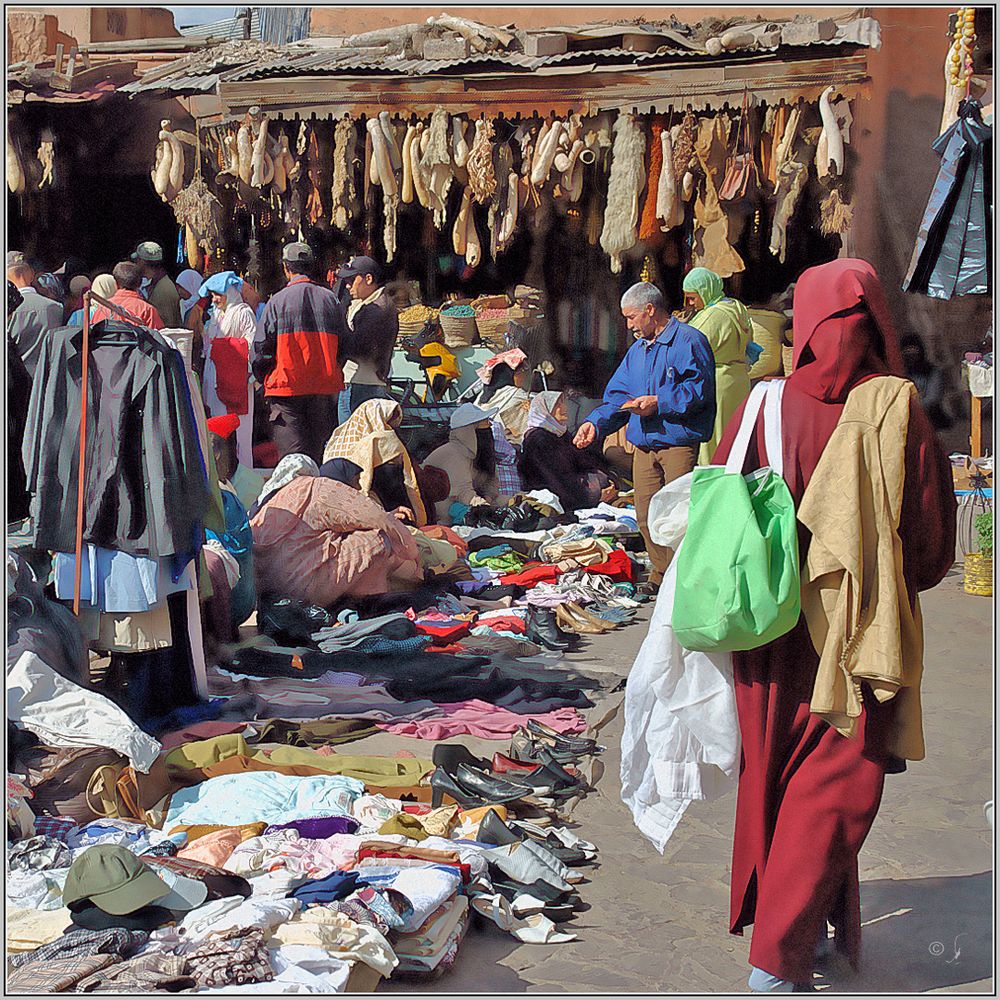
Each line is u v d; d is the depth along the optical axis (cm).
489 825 423
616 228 1013
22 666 453
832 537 320
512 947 370
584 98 1005
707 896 405
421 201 1050
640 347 791
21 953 336
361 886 370
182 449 525
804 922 326
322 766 487
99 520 510
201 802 451
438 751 500
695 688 345
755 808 338
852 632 318
